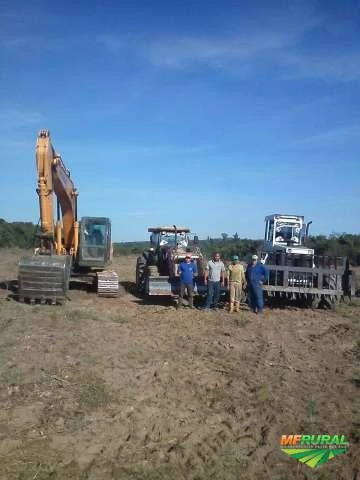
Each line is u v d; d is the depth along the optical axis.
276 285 16.33
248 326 13.41
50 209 14.45
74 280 17.98
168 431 6.47
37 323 12.06
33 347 9.73
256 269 15.62
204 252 19.58
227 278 16.36
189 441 6.22
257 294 15.62
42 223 14.49
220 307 16.69
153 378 8.47
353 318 15.05
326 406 7.50
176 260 16.59
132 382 8.18
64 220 17.83
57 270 14.85
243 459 5.85
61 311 13.72
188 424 6.72
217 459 5.80
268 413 7.19
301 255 16.47
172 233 19.31
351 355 10.57
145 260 19.75
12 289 18.16
